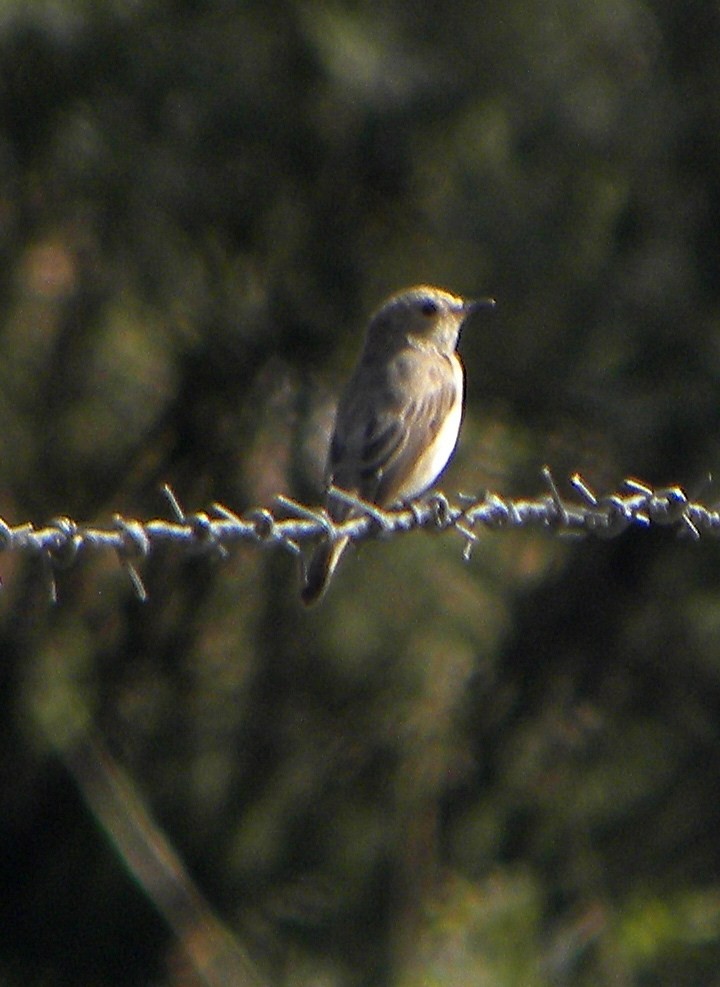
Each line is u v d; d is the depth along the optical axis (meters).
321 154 13.03
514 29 12.82
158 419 14.20
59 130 12.52
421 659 14.20
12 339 13.80
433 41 12.73
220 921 13.85
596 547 13.95
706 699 13.98
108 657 14.05
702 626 13.88
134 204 12.95
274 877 14.02
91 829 13.86
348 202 13.50
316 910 13.88
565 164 13.14
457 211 13.23
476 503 7.53
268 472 14.21
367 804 14.17
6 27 11.66
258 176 13.18
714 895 13.26
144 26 12.27
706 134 13.12
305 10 12.41
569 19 12.91
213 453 14.23
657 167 13.16
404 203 13.50
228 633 14.30
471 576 14.10
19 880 13.96
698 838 13.85
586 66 13.11
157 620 14.12
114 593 14.05
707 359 12.95
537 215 13.18
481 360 13.41
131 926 13.81
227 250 13.63
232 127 12.53
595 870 13.73
